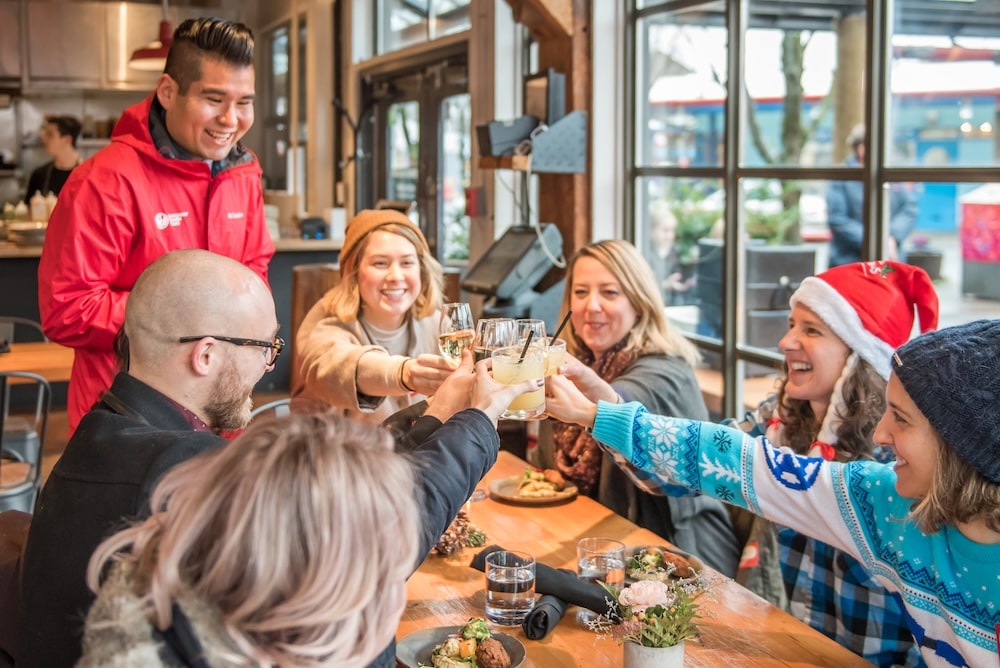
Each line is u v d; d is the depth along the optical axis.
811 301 2.12
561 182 4.27
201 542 0.97
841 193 3.36
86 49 8.50
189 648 0.96
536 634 1.75
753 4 3.64
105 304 2.47
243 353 1.58
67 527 1.35
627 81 4.21
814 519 1.75
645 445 1.88
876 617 2.01
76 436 1.45
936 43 2.98
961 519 1.46
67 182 2.49
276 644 0.95
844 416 2.10
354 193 7.56
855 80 3.27
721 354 3.94
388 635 1.02
